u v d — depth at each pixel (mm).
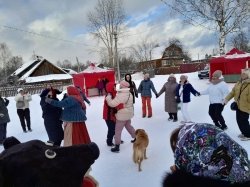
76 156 2256
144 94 11805
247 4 22047
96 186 2686
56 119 7594
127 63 67500
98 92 23297
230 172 1969
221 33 22781
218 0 22328
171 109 10633
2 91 33219
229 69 22297
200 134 2098
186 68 50469
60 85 35719
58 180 2123
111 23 45938
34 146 2230
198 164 2025
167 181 2109
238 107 7836
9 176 2049
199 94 9859
